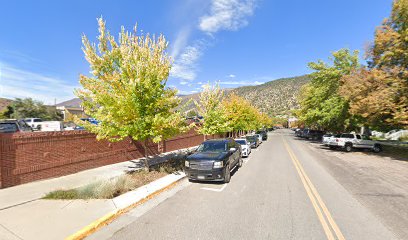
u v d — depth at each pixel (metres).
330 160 16.33
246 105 37.72
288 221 5.70
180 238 4.86
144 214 6.23
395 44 17.80
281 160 16.25
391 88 16.78
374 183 9.59
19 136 8.62
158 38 10.57
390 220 5.76
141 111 9.99
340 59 29.84
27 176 8.86
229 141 11.97
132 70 9.93
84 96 9.80
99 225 5.45
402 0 17.52
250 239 4.79
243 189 8.74
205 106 21.30
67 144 10.61
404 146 27.25
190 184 9.60
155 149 17.91
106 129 9.66
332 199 7.44
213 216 6.05
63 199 7.05
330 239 4.79
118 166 12.67
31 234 4.84
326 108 29.66
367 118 22.72
